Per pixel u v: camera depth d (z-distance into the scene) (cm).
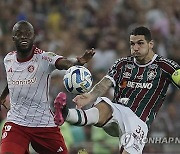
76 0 5741
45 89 2697
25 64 2678
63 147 2792
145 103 2688
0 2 5541
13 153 2656
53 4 5725
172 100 4350
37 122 2709
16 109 2709
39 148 2783
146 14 5703
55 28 5469
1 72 4569
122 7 5731
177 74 2639
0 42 4962
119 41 5225
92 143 3856
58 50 4934
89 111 2603
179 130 4003
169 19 5691
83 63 2512
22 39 2619
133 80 2714
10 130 2703
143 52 2669
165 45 5347
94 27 5519
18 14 5425
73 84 2567
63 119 2480
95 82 4559
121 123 2650
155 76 2692
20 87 2677
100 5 5756
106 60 4988
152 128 3941
